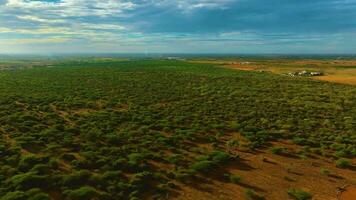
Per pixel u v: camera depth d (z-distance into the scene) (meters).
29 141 35.22
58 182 24.97
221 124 45.91
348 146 36.19
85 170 27.00
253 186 26.50
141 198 23.56
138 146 35.28
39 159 29.45
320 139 39.69
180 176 27.17
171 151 34.53
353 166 31.33
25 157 29.42
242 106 61.81
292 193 24.83
